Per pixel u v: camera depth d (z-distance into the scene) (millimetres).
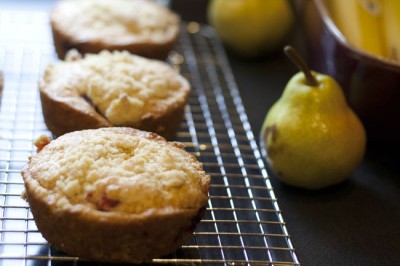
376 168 556
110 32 594
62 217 425
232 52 683
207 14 728
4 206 469
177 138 562
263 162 547
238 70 666
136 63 546
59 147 458
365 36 587
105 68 531
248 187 512
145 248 432
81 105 508
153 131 517
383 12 597
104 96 512
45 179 438
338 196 527
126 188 428
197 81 637
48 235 438
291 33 695
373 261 479
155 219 424
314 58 599
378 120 549
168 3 721
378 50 585
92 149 449
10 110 559
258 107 614
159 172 443
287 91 521
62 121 511
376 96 540
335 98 511
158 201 431
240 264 459
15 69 602
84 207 424
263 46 667
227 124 582
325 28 573
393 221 511
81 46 581
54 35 598
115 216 421
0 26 658
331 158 507
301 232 494
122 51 583
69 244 432
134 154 454
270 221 494
